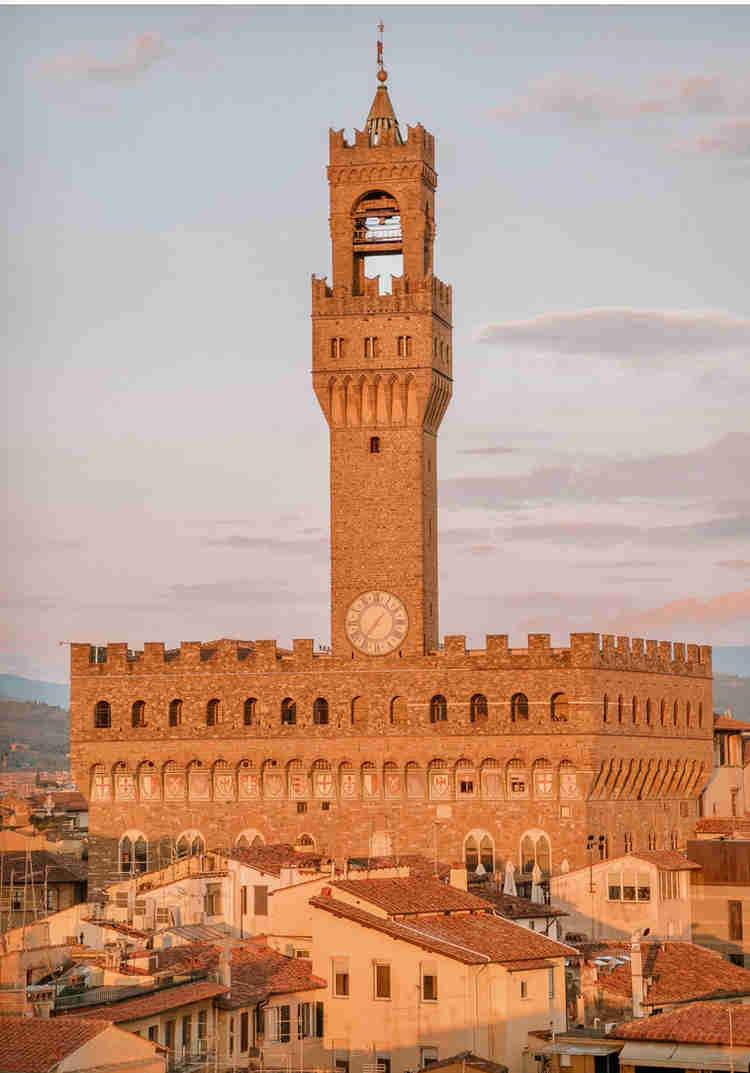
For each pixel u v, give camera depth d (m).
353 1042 150.62
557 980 153.88
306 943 165.75
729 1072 131.50
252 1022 145.62
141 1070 123.00
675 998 153.12
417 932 151.50
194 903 178.50
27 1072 116.75
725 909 196.88
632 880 198.00
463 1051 147.50
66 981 141.88
